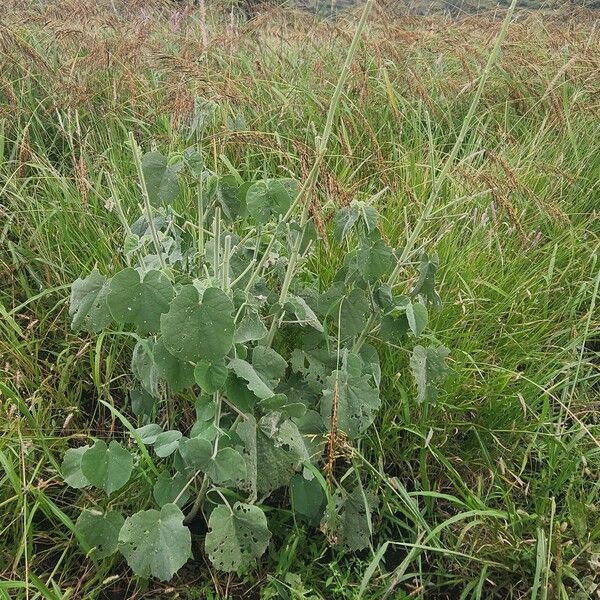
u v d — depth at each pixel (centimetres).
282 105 366
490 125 409
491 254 289
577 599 182
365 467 209
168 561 156
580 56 425
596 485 207
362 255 184
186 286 147
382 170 295
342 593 183
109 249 260
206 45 412
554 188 336
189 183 258
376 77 412
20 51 374
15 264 256
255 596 186
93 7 455
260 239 196
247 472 167
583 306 288
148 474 194
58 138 358
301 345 210
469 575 194
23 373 223
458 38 475
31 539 179
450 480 213
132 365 191
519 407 230
